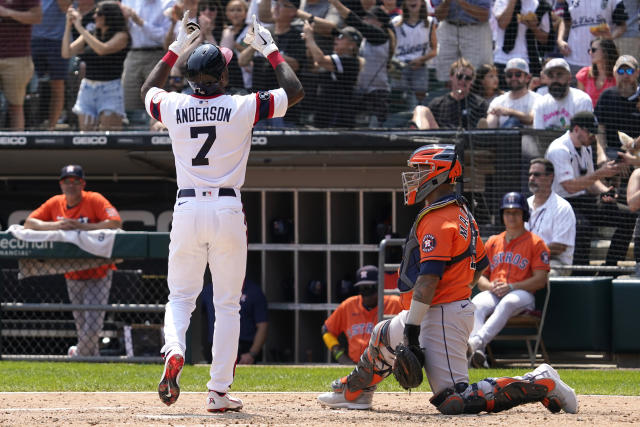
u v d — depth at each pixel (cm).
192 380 2511
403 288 1656
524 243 3152
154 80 1772
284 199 4494
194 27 1816
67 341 3481
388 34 3953
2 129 3978
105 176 4344
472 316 1645
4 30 3962
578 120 3678
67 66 3994
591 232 3650
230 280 1697
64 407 1847
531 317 3100
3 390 2231
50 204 3403
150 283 3438
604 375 2753
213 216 1645
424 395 2175
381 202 4459
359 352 3281
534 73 4038
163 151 3912
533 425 1391
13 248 3148
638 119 3794
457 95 3903
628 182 3647
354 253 4500
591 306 3225
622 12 3972
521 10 3981
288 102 1712
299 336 4238
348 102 3941
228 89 3906
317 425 1419
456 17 3966
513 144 3712
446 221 1591
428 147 1642
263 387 2352
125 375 2625
